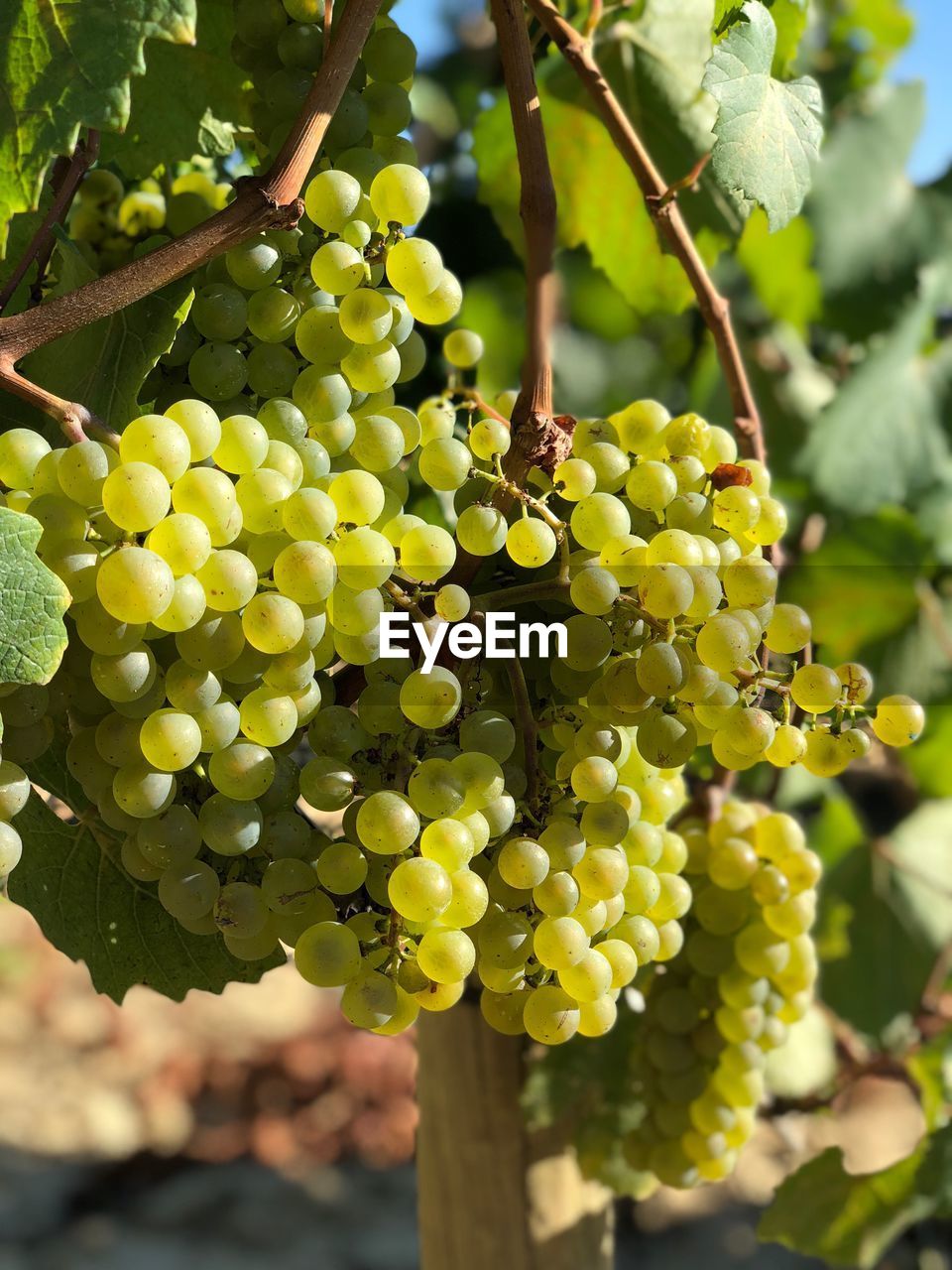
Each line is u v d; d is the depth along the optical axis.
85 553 0.25
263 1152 2.35
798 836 0.41
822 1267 1.82
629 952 0.30
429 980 0.27
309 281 0.31
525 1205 0.47
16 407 0.31
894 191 0.77
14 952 2.88
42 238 0.31
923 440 0.77
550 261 0.34
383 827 0.26
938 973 0.75
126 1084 2.53
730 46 0.34
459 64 0.87
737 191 0.34
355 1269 2.02
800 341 0.83
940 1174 0.53
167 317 0.29
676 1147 0.43
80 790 0.32
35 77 0.25
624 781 0.32
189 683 0.26
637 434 0.34
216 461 0.27
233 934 0.27
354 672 0.31
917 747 0.77
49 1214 2.16
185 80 0.39
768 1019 0.42
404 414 0.31
